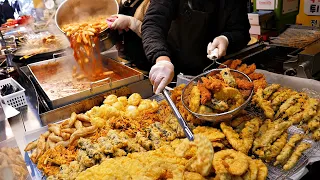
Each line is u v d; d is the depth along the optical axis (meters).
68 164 1.60
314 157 1.54
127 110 2.03
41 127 1.97
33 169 1.64
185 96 1.83
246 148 1.56
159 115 1.98
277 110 1.98
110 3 3.02
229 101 1.70
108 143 1.65
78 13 2.92
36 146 1.77
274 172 1.49
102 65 2.96
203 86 1.74
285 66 2.71
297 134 1.69
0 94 2.36
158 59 2.17
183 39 2.84
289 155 1.57
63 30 2.67
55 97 2.29
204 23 2.72
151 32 2.41
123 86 2.27
